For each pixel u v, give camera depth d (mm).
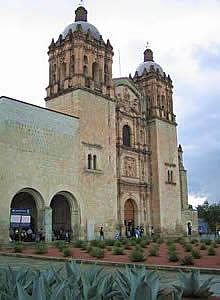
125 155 59281
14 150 40812
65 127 47188
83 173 48219
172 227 62125
